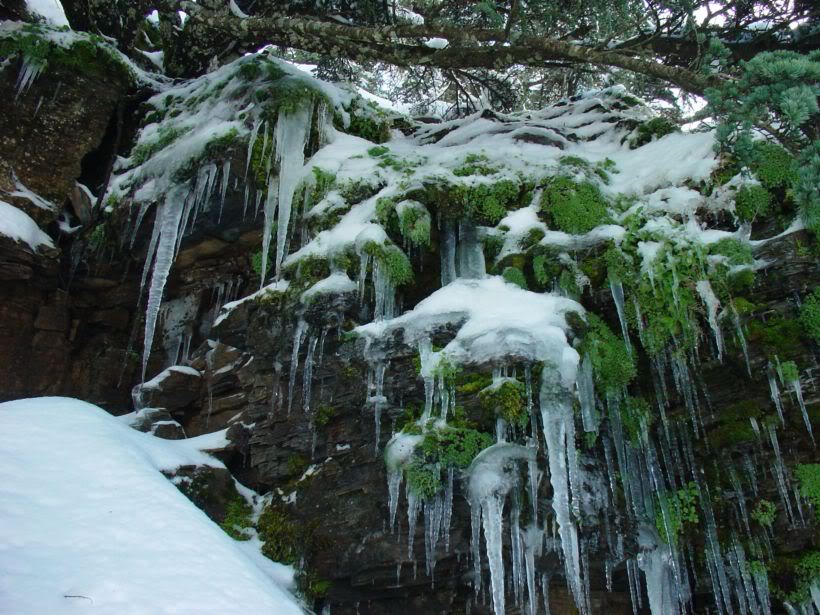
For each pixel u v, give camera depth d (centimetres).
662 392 531
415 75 1023
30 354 705
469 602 511
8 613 243
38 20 948
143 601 281
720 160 564
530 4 669
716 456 521
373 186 636
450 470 480
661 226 541
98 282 768
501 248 580
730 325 510
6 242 666
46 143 756
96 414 511
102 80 800
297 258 602
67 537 315
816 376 491
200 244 738
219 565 338
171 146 726
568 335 498
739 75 607
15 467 370
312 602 509
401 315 564
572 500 457
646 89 860
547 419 457
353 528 514
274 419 591
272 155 671
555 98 1189
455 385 490
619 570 519
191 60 957
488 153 668
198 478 555
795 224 515
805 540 490
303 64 1255
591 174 621
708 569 513
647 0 646
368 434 534
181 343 773
